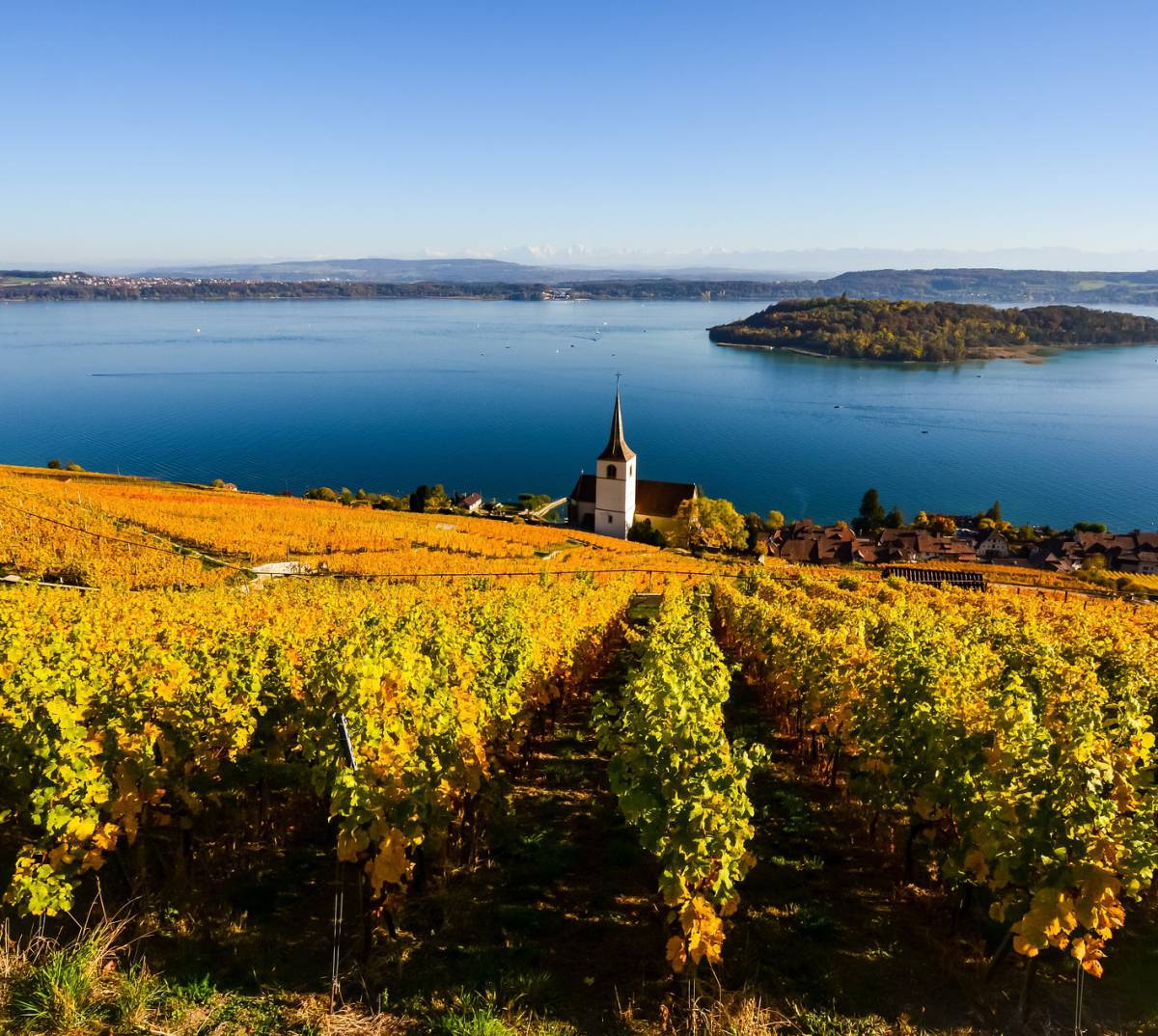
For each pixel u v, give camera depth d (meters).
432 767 9.62
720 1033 7.24
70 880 9.66
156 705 10.95
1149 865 7.14
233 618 19.36
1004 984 8.29
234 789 10.86
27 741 9.35
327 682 11.24
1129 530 112.62
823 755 15.63
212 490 79.12
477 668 13.46
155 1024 6.89
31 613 19.38
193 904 9.30
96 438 153.62
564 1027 7.53
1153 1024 7.57
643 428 185.25
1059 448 157.75
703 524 77.25
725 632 31.42
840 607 23.84
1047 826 7.68
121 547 40.72
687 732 8.91
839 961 8.78
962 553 89.12
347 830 8.38
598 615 24.53
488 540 57.28
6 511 44.69
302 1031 7.08
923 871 11.01
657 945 9.12
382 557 45.66
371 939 8.70
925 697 11.28
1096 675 14.62
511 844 11.63
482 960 8.62
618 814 12.94
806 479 140.62
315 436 170.75
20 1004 6.77
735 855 8.50
